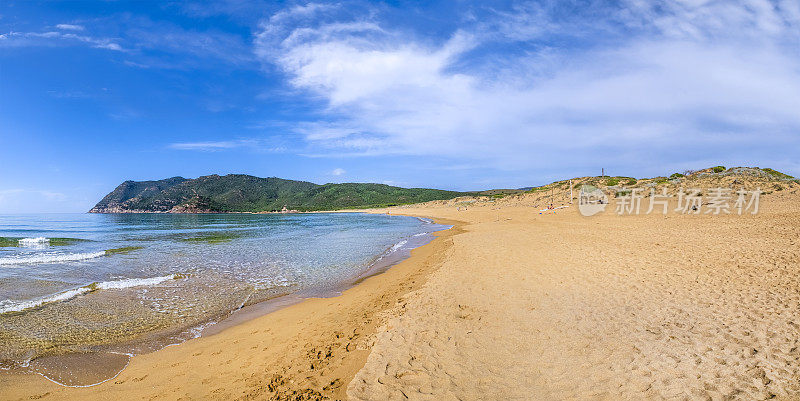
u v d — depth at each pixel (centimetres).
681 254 1164
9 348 664
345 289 1128
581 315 682
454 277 1062
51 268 1470
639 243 1455
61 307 918
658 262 1075
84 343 696
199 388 508
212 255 1867
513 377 473
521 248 1525
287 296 1055
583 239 1683
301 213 14362
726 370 453
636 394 416
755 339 530
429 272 1221
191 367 584
